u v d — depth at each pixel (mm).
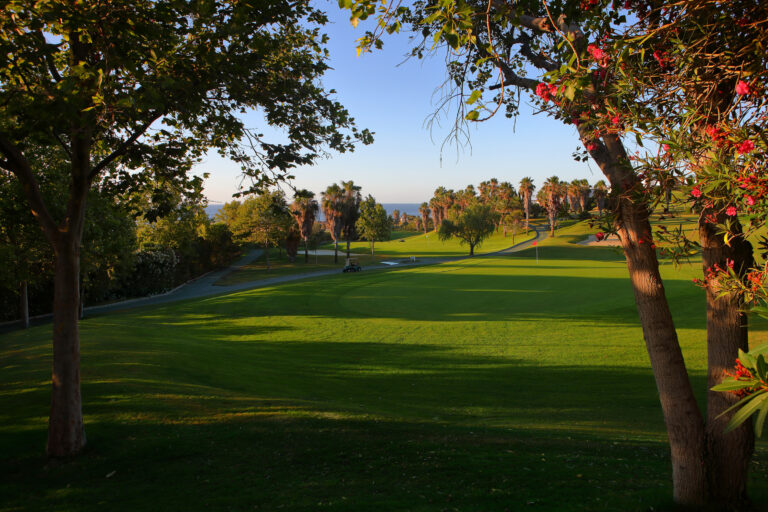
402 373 15883
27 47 6555
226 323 26031
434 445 8203
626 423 10891
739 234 3000
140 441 8398
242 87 8469
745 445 5398
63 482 7035
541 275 42219
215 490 6621
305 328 23953
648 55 3996
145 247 45938
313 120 9484
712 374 5480
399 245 111375
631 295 30109
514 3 5066
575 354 17938
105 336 18125
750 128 2879
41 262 26141
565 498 6105
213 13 7418
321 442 8312
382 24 3582
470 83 5949
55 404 8000
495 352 18500
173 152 9359
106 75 6574
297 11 8383
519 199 119125
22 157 7781
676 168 3141
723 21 3395
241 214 66625
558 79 3428
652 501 5871
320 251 100312
